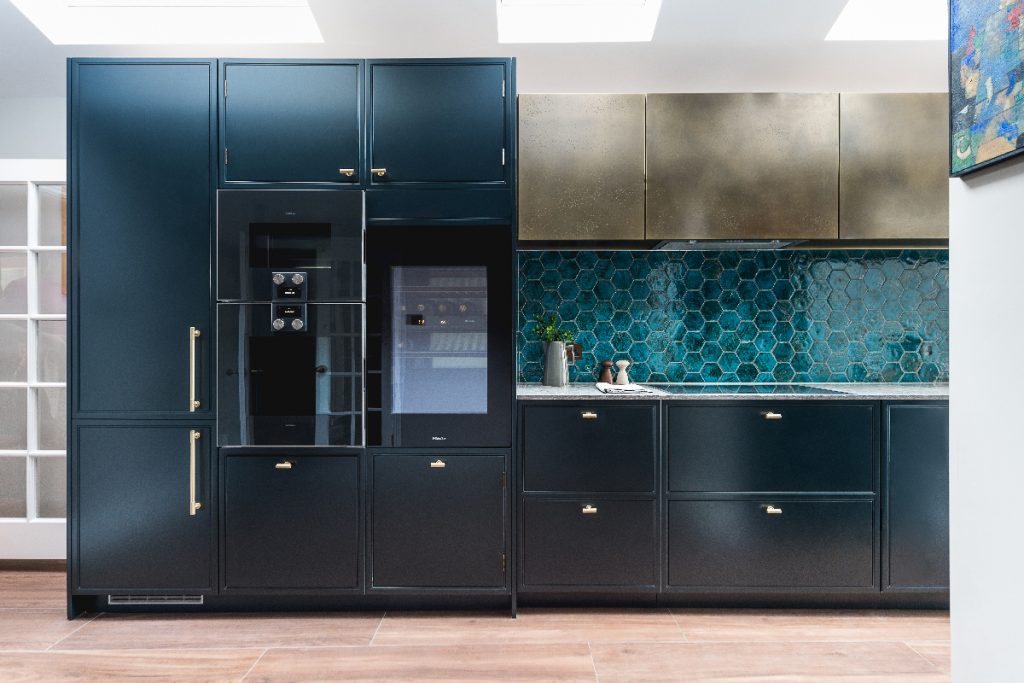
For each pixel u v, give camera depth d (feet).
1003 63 3.61
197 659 6.37
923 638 6.89
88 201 7.25
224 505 7.27
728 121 7.91
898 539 7.39
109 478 7.26
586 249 8.68
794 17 7.55
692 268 9.18
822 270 9.14
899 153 7.90
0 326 9.21
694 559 7.42
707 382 9.16
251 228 7.23
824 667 6.27
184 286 7.26
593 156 7.94
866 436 7.39
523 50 8.25
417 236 7.30
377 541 7.30
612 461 7.41
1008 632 3.73
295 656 6.43
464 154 7.32
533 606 7.63
